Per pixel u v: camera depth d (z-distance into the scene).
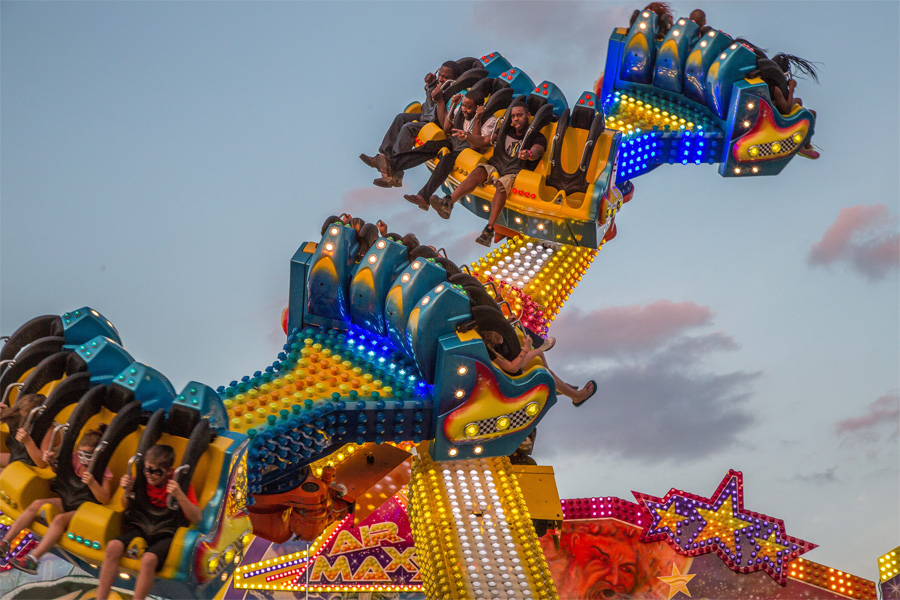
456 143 18.89
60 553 12.07
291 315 15.35
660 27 21.59
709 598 17.66
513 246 18.69
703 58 20.38
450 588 13.27
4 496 11.75
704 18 21.42
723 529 17.97
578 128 17.83
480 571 13.55
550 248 18.67
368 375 14.38
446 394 13.79
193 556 11.30
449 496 14.48
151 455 11.20
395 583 17.91
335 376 14.30
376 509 17.05
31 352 12.63
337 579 17.86
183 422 11.69
